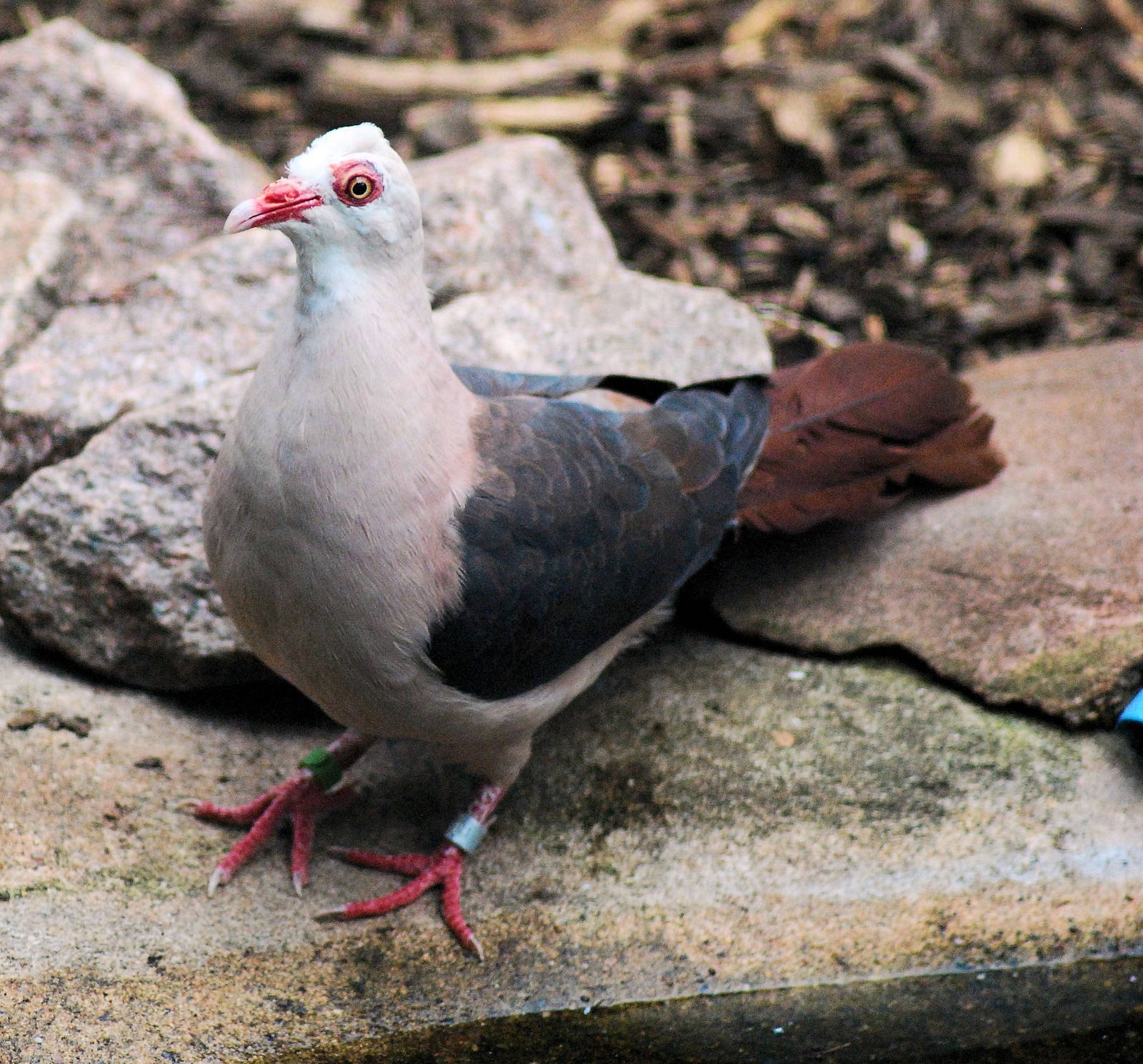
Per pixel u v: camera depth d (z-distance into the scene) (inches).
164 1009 252.5
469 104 545.6
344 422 245.4
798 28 583.5
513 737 288.5
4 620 333.4
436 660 263.7
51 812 286.5
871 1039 259.6
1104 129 538.0
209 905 276.5
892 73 557.6
